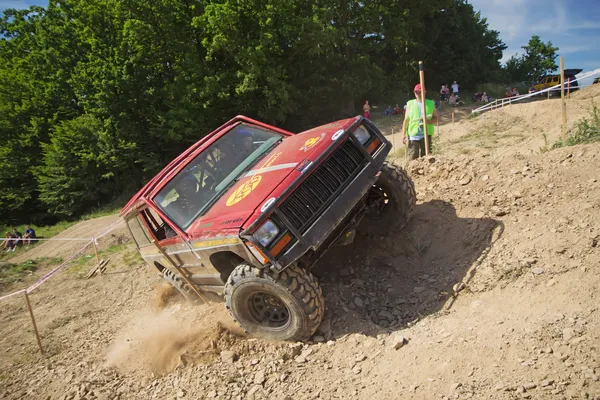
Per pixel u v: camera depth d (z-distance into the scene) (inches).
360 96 1467.8
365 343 161.5
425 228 219.3
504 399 111.9
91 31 1176.2
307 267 183.6
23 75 1318.9
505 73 2169.0
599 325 125.0
